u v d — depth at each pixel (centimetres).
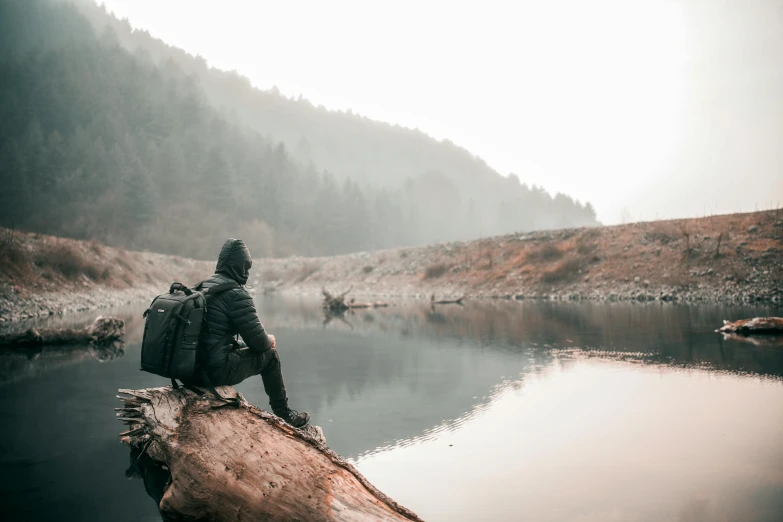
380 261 5097
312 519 320
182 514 344
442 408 682
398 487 418
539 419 615
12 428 577
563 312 2117
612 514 355
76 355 1138
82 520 347
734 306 2044
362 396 759
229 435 372
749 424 557
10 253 2391
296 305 3148
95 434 554
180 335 384
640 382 796
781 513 350
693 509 360
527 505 376
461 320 1955
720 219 2970
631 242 3186
